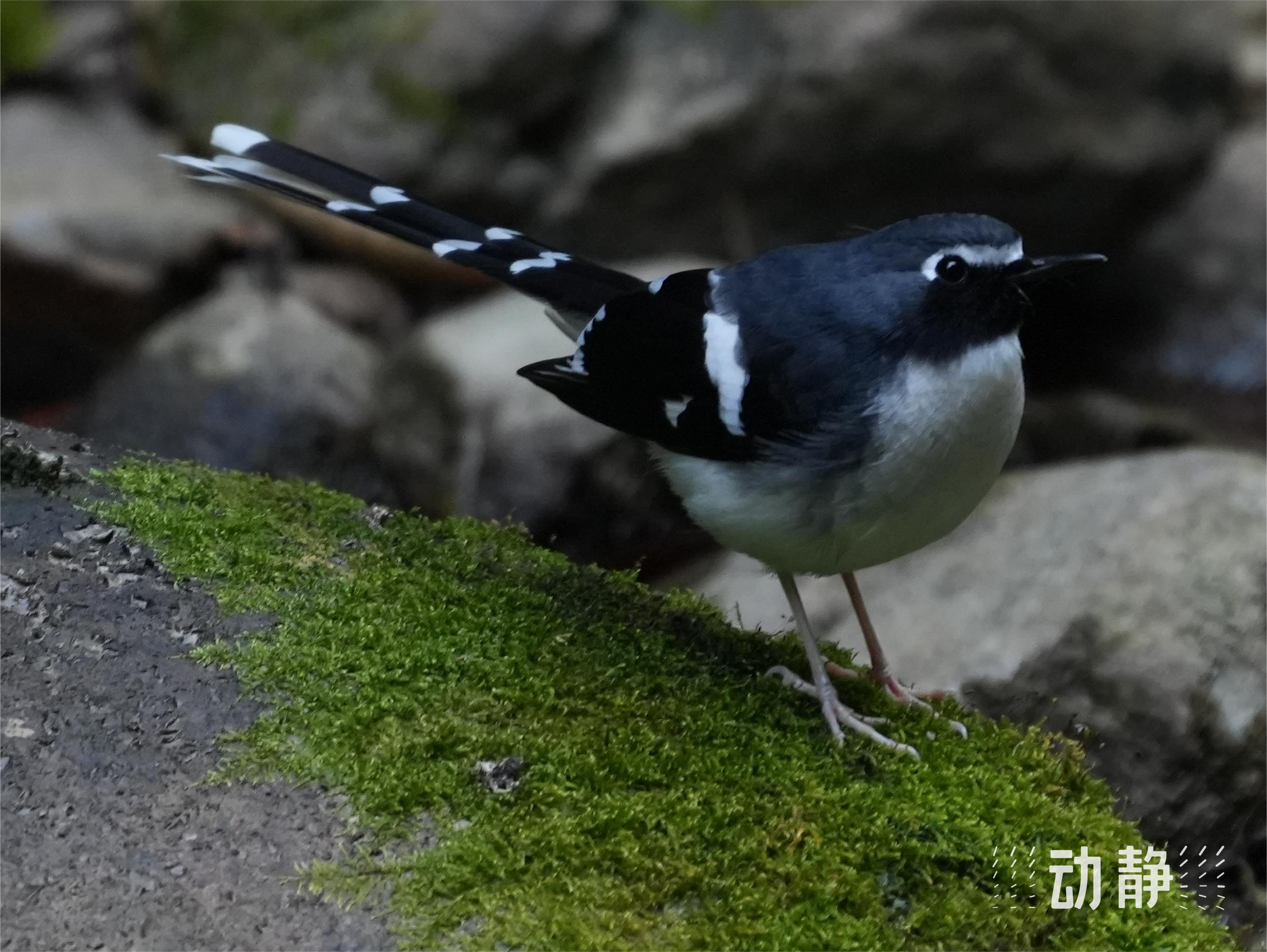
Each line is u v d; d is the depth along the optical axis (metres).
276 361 13.45
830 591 10.49
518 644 6.19
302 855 4.93
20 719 5.20
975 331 5.92
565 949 4.70
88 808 4.94
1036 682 9.05
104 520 6.35
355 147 14.54
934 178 15.08
